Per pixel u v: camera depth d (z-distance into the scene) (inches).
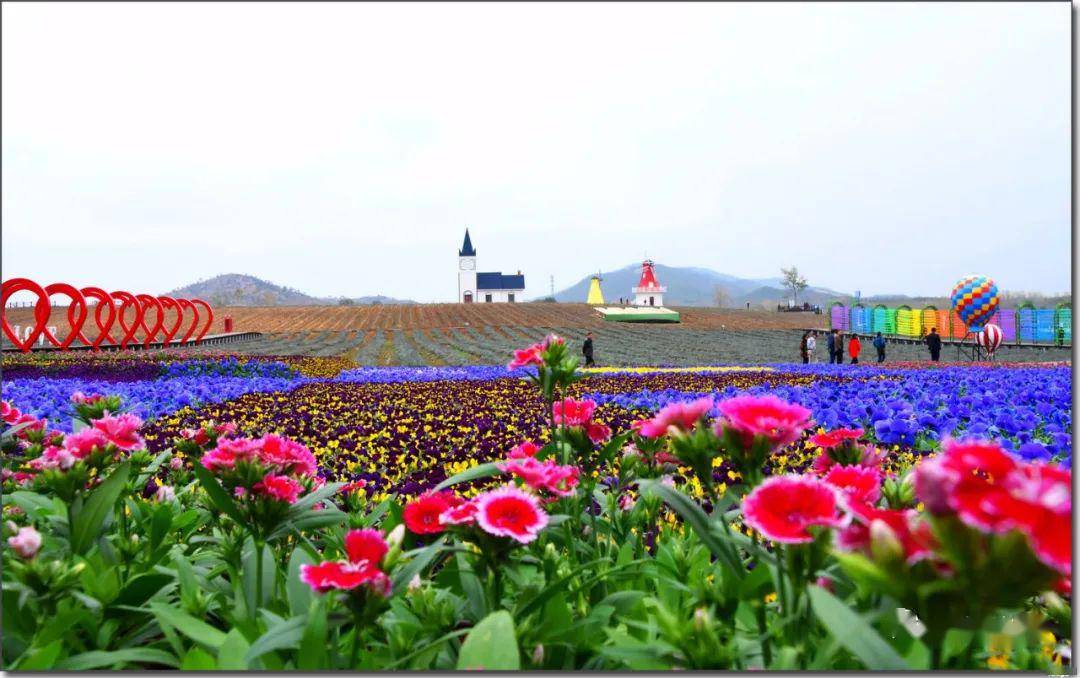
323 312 3472.0
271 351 1553.9
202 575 98.7
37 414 329.1
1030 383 453.1
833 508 57.7
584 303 4315.9
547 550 91.3
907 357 1455.5
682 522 135.3
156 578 88.5
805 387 503.2
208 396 469.4
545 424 319.3
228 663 63.8
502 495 76.3
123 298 1359.5
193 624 72.4
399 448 253.3
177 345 1590.8
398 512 109.2
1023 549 41.0
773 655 64.8
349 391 568.7
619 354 1471.5
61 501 106.1
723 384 655.1
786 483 60.4
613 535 108.9
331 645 72.9
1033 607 75.7
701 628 57.5
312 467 94.6
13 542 77.1
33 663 67.9
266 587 87.7
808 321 3139.8
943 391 427.5
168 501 115.2
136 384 529.7
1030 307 1542.8
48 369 774.5
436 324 2869.1
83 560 87.2
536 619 77.2
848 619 47.7
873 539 47.1
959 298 1644.9
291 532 103.4
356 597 66.4
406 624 76.7
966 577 43.6
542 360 104.6
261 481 83.1
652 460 107.5
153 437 283.3
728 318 3292.3
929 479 43.1
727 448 73.3
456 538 89.9
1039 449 211.9
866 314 2241.6
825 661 57.7
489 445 261.0
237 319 3051.2
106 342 1430.9
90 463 99.3
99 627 84.0
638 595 79.2
